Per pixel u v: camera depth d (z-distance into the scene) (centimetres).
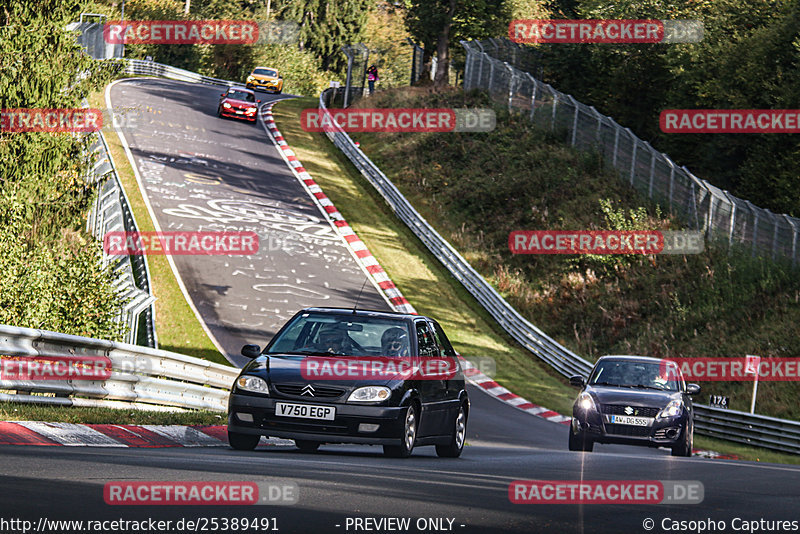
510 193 16725
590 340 12406
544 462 3906
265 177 17438
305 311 4175
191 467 2569
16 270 5816
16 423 3250
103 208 9306
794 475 4031
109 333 6059
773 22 15725
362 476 2666
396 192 16875
